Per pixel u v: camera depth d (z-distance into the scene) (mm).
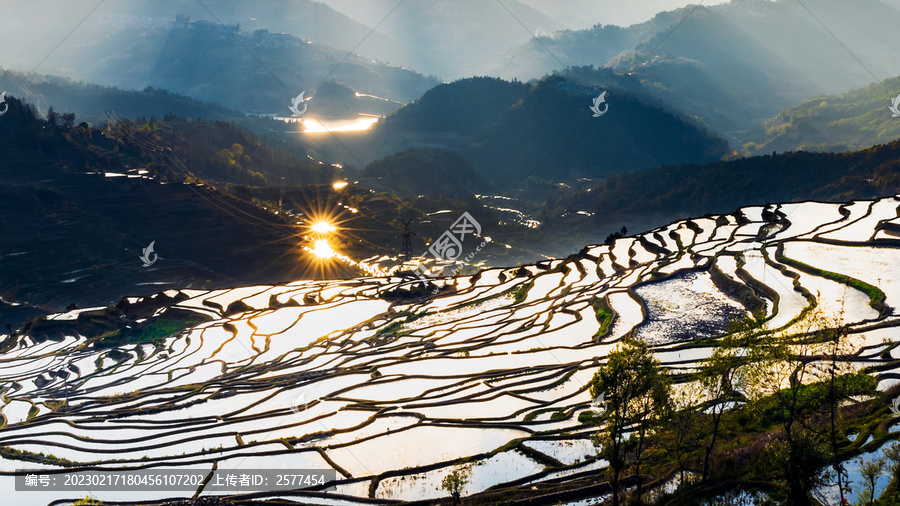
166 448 50594
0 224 181250
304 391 60312
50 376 85812
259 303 108062
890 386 39500
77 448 53438
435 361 63719
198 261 178125
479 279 108375
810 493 29109
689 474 33156
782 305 58156
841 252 70500
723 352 33188
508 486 37156
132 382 75938
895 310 52219
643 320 62062
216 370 76375
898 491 27781
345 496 38250
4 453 53156
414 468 40812
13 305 147125
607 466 37812
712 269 73625
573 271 95438
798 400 36500
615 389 30281
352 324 91375
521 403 49625
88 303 155625
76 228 185250
